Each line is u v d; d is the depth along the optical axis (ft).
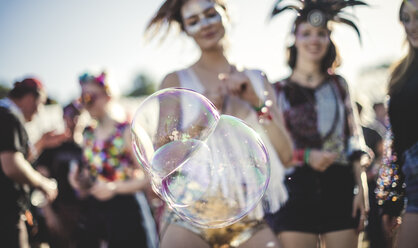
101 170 8.87
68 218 10.57
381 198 6.18
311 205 6.98
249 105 6.20
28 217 7.94
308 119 7.80
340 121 7.80
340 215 7.12
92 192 8.84
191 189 4.88
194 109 4.92
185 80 6.23
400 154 5.90
